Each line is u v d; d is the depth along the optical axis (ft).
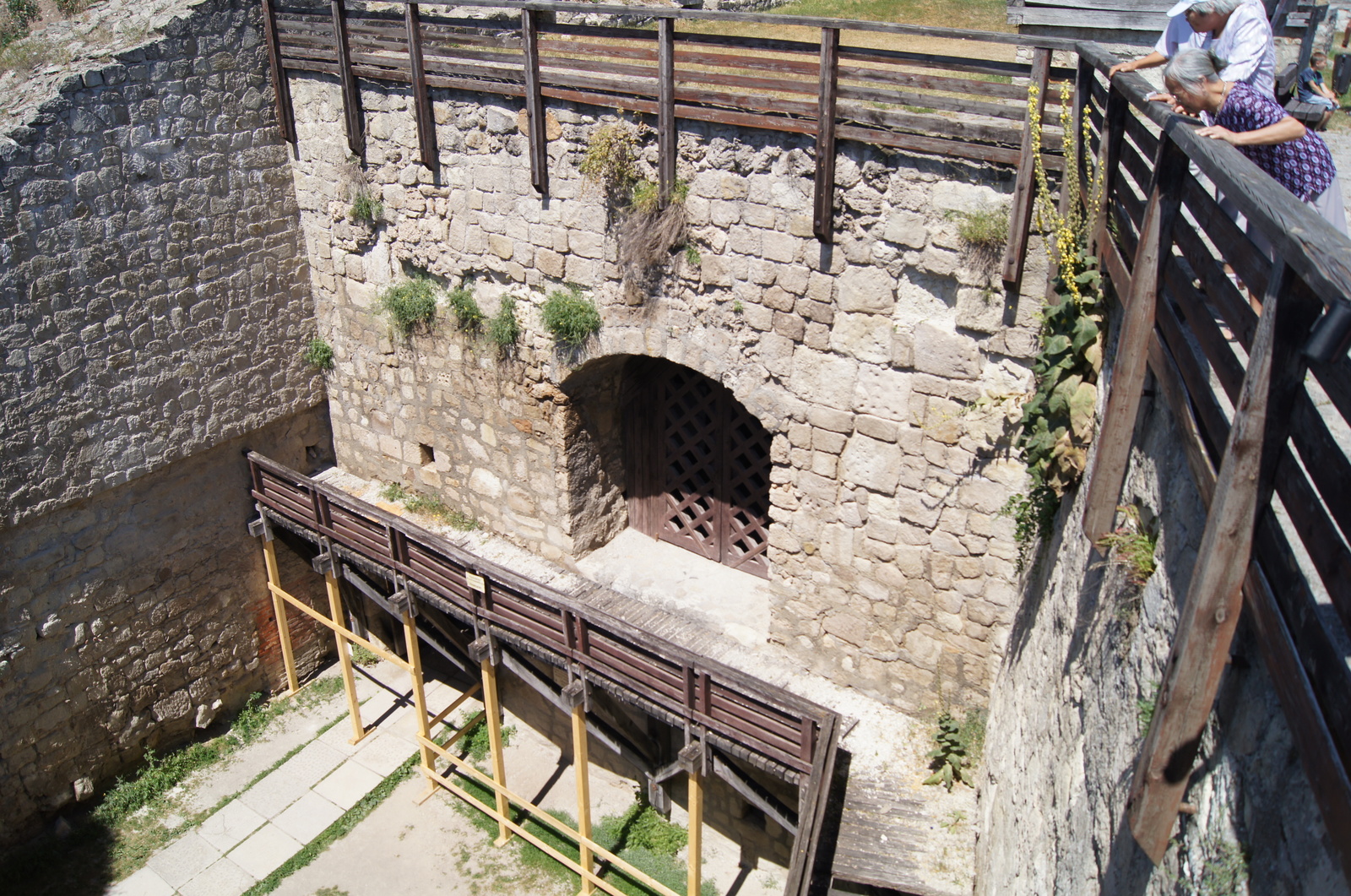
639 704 21.42
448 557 23.68
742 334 21.20
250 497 29.40
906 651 21.81
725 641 24.18
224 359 27.32
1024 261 17.24
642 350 22.91
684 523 27.30
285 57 25.68
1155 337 10.28
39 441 23.68
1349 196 18.02
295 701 31.96
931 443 19.67
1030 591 17.92
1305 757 5.73
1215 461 8.14
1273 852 6.24
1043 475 15.20
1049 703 14.06
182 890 25.64
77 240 23.34
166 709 28.89
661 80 19.54
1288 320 6.01
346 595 32.63
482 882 25.88
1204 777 7.70
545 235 23.18
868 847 18.75
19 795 25.72
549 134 22.04
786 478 22.03
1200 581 6.82
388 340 27.84
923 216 18.01
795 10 33.06
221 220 26.22
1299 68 21.47
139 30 23.84
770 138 19.10
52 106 22.25
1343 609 5.43
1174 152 9.49
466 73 22.52
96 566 25.95
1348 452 8.63
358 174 25.89
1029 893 12.81
